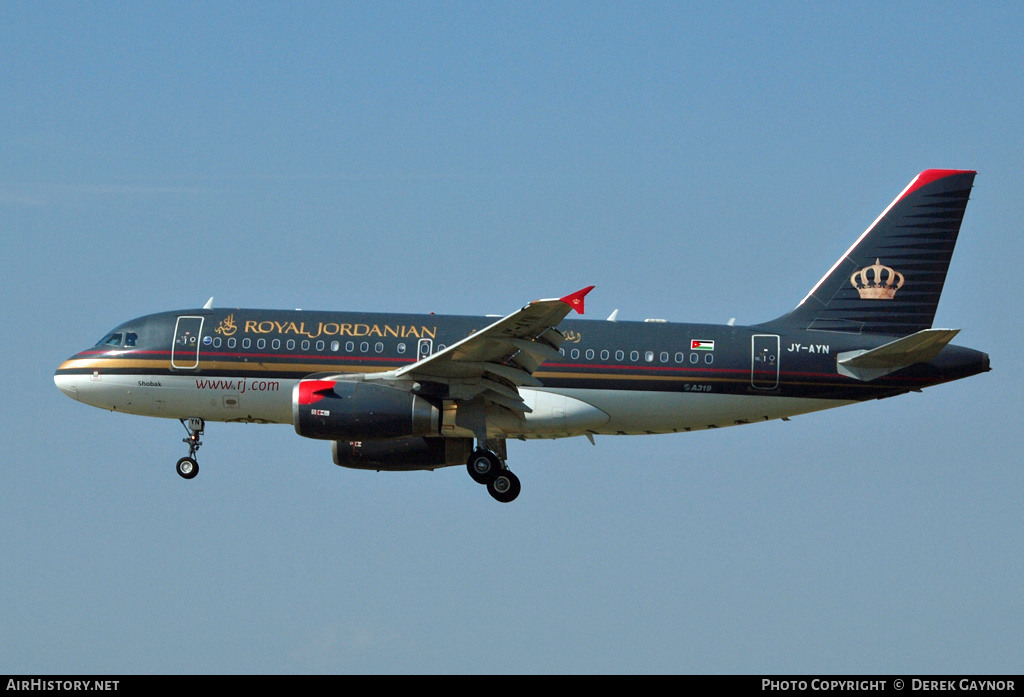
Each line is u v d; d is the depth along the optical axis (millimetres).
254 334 120688
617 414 121000
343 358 119250
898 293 125188
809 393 121500
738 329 122812
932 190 126312
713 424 123500
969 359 121062
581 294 95750
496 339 103125
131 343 122500
